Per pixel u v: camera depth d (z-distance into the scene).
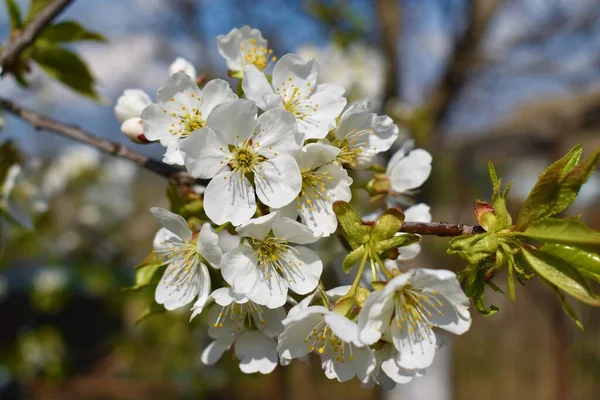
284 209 0.20
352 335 0.18
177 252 0.21
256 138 0.20
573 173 0.18
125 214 0.68
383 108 0.57
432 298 0.19
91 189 0.66
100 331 0.95
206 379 0.85
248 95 0.21
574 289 0.18
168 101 0.22
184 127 0.22
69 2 0.28
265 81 0.21
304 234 0.20
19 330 0.83
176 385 0.86
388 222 0.19
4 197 0.30
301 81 0.22
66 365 0.76
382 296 0.18
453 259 0.72
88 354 0.80
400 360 0.19
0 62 0.27
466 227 0.20
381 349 0.20
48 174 0.62
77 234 0.66
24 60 0.29
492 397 1.17
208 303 0.22
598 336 1.06
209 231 0.20
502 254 0.18
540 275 0.18
